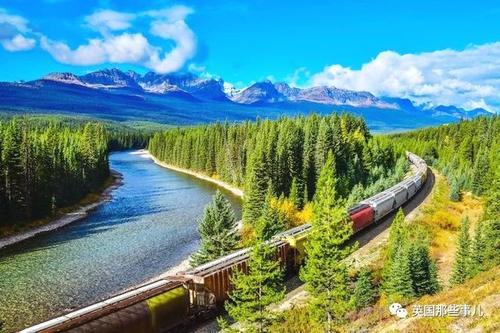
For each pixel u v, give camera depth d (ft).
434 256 183.52
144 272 180.55
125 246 218.59
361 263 155.33
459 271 136.87
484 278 93.81
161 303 98.02
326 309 96.78
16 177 258.37
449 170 372.38
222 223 159.63
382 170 365.61
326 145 326.24
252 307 92.38
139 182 465.47
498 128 539.29
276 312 103.71
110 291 160.56
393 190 240.12
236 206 328.29
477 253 136.56
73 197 327.47
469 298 83.66
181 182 465.06
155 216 287.48
